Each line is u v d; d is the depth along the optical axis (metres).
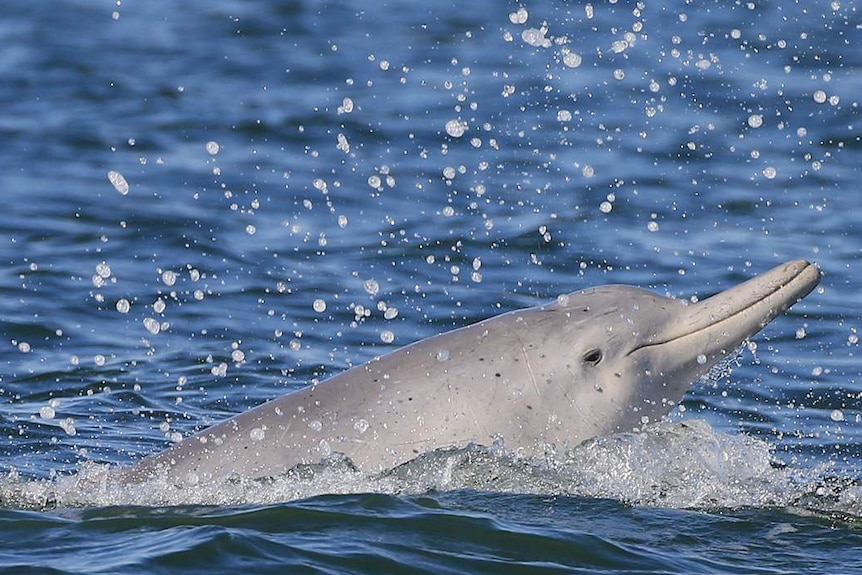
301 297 61.56
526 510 36.28
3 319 57.66
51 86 97.69
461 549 32.94
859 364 54.06
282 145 85.69
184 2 122.62
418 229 70.62
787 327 57.94
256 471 37.88
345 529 33.81
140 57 105.94
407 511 35.00
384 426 38.59
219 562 31.25
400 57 105.56
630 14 114.19
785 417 48.41
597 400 39.50
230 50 108.06
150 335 57.00
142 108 92.94
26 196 75.00
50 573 30.70
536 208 74.06
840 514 37.16
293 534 33.50
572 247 68.00
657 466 39.28
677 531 35.31
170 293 61.84
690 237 70.12
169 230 69.94
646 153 83.56
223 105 93.75
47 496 37.50
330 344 56.22
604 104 93.06
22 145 84.44
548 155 83.25
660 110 91.75
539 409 39.16
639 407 40.00
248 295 61.72
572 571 32.06
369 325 58.41
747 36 108.31
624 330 39.97
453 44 108.44
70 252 66.69
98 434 45.78
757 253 67.94
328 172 80.44
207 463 38.25
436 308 60.25
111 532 33.94
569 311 40.50
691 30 109.81
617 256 67.06
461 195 76.19
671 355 40.12
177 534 33.16
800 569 32.81
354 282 63.44
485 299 61.44
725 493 38.44
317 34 112.50
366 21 115.69
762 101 93.25
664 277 64.50
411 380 39.38
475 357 39.62
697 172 80.31
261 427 38.91
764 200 75.88
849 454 44.53
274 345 55.97
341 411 38.94
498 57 104.56
